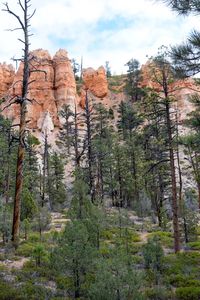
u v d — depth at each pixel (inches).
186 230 941.8
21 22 626.8
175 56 420.5
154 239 593.0
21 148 631.2
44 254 578.6
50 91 3400.6
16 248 639.1
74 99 3472.0
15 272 501.7
